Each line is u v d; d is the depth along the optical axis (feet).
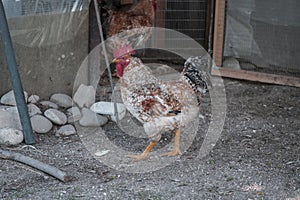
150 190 14.02
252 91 23.52
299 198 13.66
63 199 13.43
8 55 16.60
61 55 20.94
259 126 19.27
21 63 19.62
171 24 27.27
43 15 19.95
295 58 23.70
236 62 24.98
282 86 24.09
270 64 24.31
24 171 15.17
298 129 19.02
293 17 23.25
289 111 21.09
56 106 20.15
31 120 18.34
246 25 24.36
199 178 14.84
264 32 24.06
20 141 17.28
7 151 16.15
